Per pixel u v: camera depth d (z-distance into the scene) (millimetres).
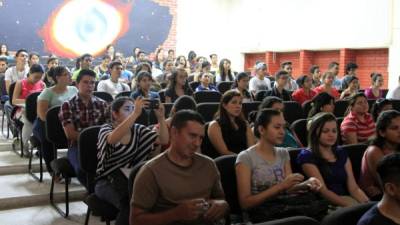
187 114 1950
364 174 2801
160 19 10117
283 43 9727
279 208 2287
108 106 3697
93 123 3572
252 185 2439
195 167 2008
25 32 8859
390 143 2742
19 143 4875
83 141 2990
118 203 2477
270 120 2449
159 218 1873
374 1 8016
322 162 2668
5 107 5371
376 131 2795
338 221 1691
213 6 10852
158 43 10133
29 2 8844
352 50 8539
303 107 4969
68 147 3588
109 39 9570
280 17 9781
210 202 1970
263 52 10297
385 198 1642
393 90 6355
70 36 9242
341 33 8578
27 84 4949
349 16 8430
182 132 1923
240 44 10836
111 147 2703
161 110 2889
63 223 3264
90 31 9398
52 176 3680
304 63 9281
